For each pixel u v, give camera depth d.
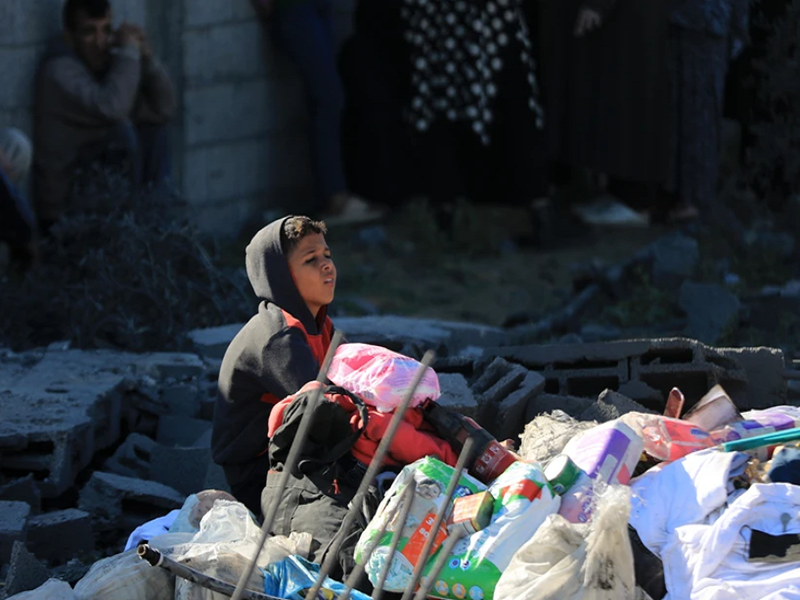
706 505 7.76
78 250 17.81
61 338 16.27
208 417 13.88
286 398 8.83
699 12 22.33
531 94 24.61
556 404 11.12
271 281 9.87
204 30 24.84
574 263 24.44
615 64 23.58
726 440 8.88
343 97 26.22
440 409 8.59
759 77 21.89
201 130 25.17
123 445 13.02
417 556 7.55
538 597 6.98
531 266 24.47
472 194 25.80
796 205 21.03
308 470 8.38
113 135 20.95
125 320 15.65
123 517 11.57
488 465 8.32
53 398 12.86
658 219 26.25
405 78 25.47
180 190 24.89
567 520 7.64
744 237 20.81
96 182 20.17
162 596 7.96
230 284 17.56
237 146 26.08
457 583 7.41
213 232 25.61
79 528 10.99
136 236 16.98
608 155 24.05
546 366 12.14
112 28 22.39
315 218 27.27
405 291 22.91
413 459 8.41
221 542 8.16
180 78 24.55
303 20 25.59
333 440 8.48
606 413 10.64
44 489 11.70
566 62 24.23
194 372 14.72
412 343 13.40
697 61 22.66
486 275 23.86
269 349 9.58
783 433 8.16
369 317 16.67
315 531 8.27
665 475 8.11
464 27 24.53
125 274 16.58
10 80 20.39
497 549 7.41
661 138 23.42
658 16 22.91
